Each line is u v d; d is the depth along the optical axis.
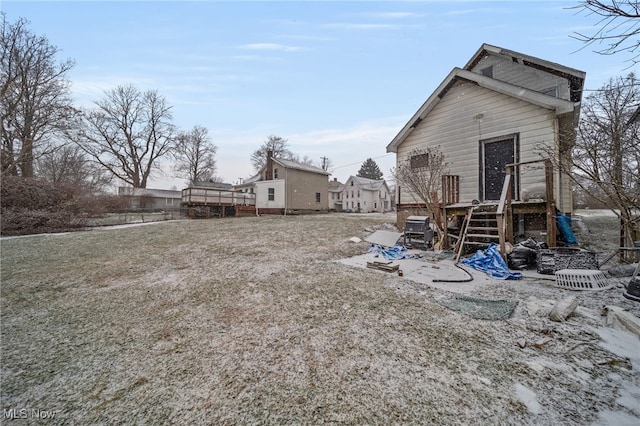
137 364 2.28
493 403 1.63
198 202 18.48
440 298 3.36
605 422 1.46
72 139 20.83
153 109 31.09
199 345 2.52
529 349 2.18
